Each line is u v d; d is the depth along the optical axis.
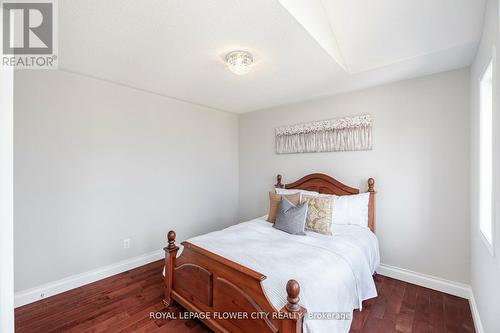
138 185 2.93
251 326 1.43
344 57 2.20
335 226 2.59
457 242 2.28
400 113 2.59
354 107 2.91
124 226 2.80
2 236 0.92
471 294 2.13
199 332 1.79
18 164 2.11
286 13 1.44
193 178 3.56
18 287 2.11
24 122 2.13
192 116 3.54
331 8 1.87
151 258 3.05
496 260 1.35
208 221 3.77
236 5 1.37
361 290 1.92
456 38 1.79
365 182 2.82
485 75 1.68
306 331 1.26
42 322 1.90
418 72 2.37
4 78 0.93
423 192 2.46
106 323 1.89
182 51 1.92
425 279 2.44
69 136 2.38
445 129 2.34
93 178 2.55
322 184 3.11
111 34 1.67
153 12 1.43
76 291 2.35
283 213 2.52
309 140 3.29
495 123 1.34
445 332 1.79
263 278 1.37
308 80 2.57
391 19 1.79
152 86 2.78
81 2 1.33
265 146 3.86
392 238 2.65
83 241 2.49
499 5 1.19
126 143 2.81
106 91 2.63
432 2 1.62
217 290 1.67
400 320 1.92
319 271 1.60
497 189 1.30
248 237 2.28
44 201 2.24
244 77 2.48
